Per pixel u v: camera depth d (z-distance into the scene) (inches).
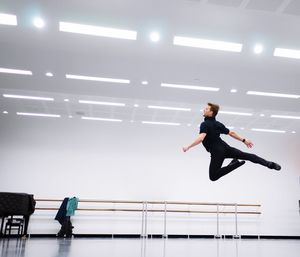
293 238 418.0
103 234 382.3
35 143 402.0
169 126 435.5
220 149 111.3
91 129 418.9
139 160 417.4
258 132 452.8
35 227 371.6
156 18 189.6
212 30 199.9
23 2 177.5
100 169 406.6
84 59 239.1
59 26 198.1
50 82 285.6
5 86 298.7
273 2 169.0
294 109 345.4
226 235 405.7
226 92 299.1
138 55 231.5
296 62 234.7
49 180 393.1
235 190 423.8
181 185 415.5
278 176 439.2
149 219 397.1
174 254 204.1
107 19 191.8
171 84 284.4
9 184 383.6
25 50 227.0
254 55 226.8
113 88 297.1
